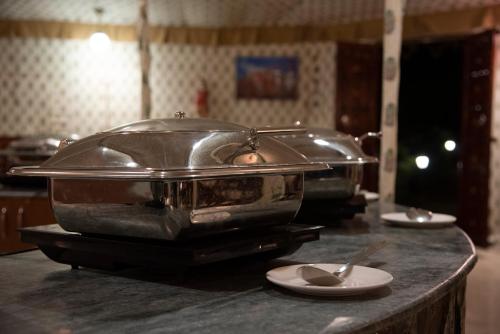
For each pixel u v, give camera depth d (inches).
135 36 280.7
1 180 151.7
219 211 45.1
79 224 48.9
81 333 34.3
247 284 47.3
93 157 47.5
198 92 288.0
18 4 255.3
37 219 149.6
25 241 53.2
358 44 272.1
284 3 261.0
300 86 290.7
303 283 44.4
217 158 45.4
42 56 277.4
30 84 278.1
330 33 279.6
